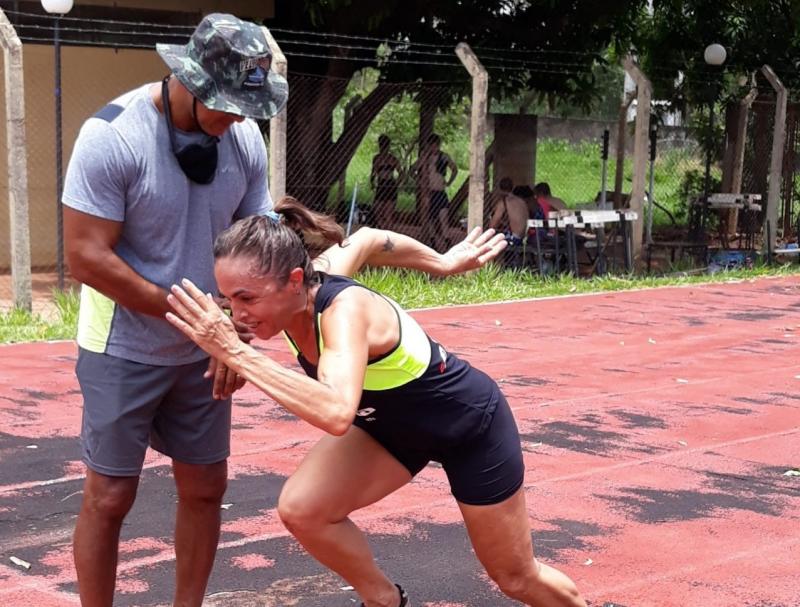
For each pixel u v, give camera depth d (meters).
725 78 20.50
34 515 5.69
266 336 3.33
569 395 8.69
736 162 20.28
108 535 3.89
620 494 6.25
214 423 4.03
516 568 3.68
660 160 23.88
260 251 3.20
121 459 3.84
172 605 4.59
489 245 4.21
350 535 3.57
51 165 15.30
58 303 11.62
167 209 3.74
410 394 3.43
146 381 3.82
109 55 15.48
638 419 7.99
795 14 18.47
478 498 3.56
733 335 11.76
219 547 5.25
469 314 12.52
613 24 18.42
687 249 18.23
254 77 3.64
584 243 16.64
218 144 3.85
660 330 11.93
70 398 8.13
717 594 4.85
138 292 3.69
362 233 3.94
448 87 17.44
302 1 16.81
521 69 16.84
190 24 15.88
